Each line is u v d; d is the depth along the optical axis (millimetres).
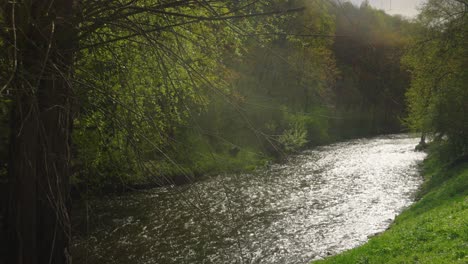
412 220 15734
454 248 10109
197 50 7559
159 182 5047
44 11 5395
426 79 25625
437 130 26125
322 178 29203
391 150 42844
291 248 15969
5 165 12633
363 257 12039
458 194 17094
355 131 54000
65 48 5648
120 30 7137
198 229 17594
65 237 6672
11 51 4613
